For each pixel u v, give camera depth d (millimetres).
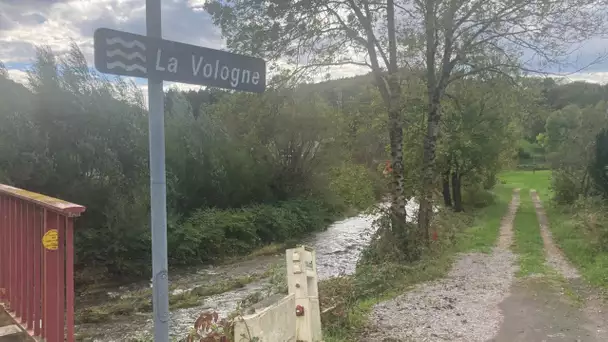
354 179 17422
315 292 5457
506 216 29797
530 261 14258
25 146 18891
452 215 24141
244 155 31797
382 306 9039
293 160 36188
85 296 17156
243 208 30109
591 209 18734
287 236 30203
